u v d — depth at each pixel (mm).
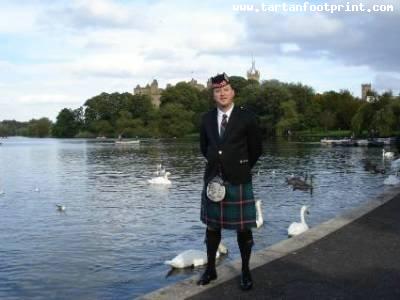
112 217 26141
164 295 7324
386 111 93812
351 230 11141
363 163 58781
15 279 15797
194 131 174750
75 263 17438
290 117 129625
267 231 21547
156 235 21562
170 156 80125
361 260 8852
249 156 7523
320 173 48000
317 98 153250
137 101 183375
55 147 130250
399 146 16141
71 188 39719
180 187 38875
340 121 149125
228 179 7312
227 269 8430
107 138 191000
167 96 179000
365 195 33281
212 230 7746
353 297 7074
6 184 43375
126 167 60469
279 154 76000
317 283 7680
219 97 7352
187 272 15398
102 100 193125
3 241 20844
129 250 19062
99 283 15250
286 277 7977
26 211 28516
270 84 141000
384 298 7016
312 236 10594
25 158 83750
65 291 14641
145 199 32656
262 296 7168
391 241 10148
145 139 166375
